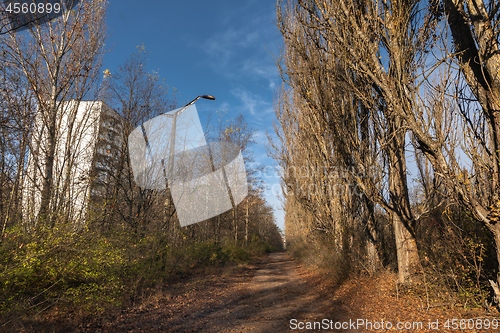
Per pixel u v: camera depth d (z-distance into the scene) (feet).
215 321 23.59
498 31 19.48
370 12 24.09
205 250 62.28
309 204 54.54
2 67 30.86
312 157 46.80
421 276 27.48
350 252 38.91
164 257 40.34
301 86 36.27
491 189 19.74
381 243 38.50
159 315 25.11
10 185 31.14
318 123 40.57
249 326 21.99
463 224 24.93
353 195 40.37
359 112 33.47
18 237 21.99
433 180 27.73
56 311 22.54
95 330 20.58
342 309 26.05
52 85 38.01
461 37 21.54
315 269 52.95
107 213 33.65
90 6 40.91
